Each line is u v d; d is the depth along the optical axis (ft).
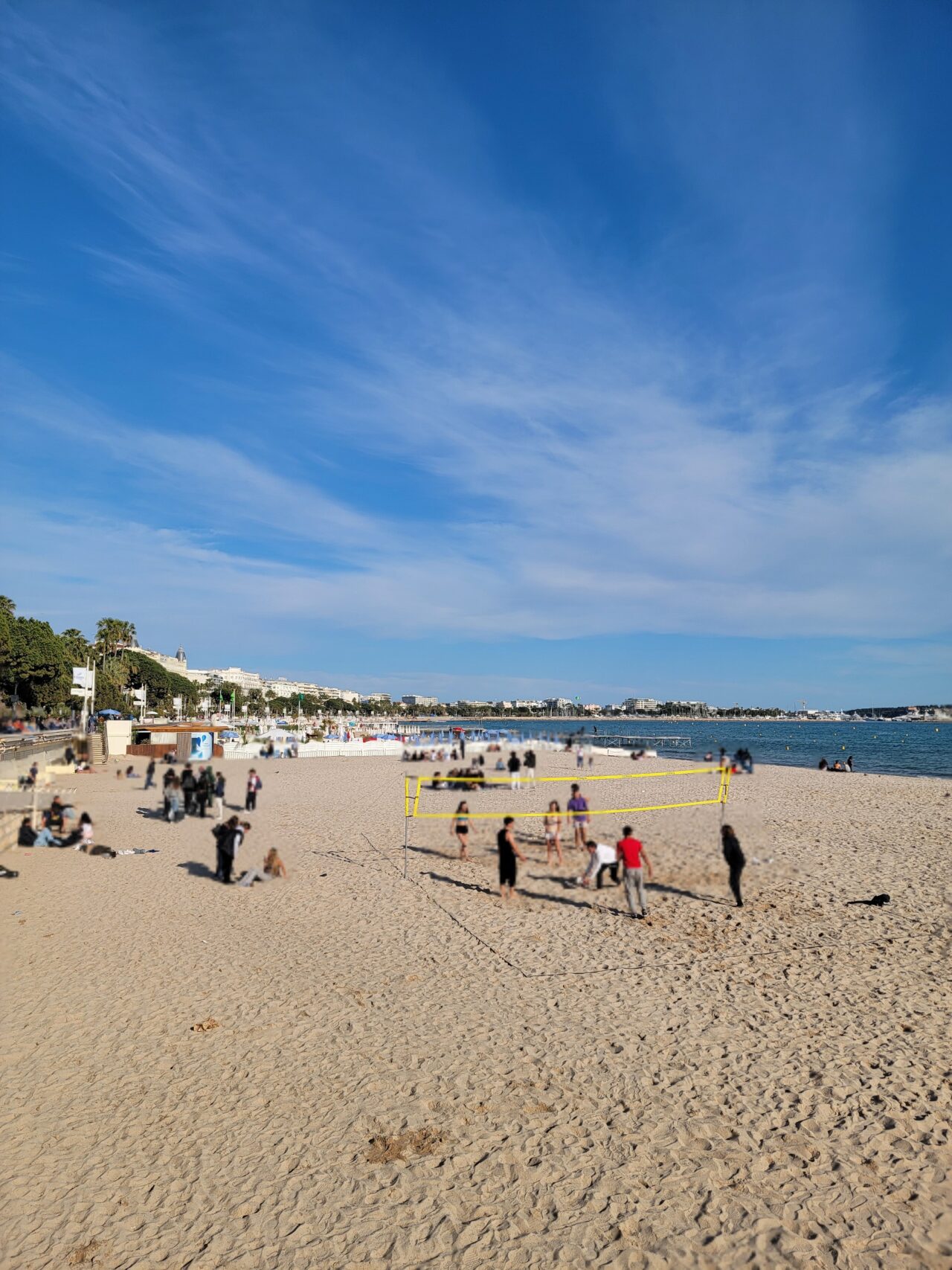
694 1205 19.08
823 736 477.36
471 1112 23.59
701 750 289.74
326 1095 24.76
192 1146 22.06
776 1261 17.12
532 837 73.87
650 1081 25.36
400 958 38.42
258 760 182.80
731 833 48.01
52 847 70.38
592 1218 18.70
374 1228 18.48
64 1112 23.91
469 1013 31.22
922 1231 17.97
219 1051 27.99
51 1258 17.58
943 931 41.65
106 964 37.65
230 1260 17.52
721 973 35.50
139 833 78.28
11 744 117.19
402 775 142.00
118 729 184.03
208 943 41.11
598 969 36.24
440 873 58.54
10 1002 32.76
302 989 34.22
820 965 36.47
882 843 69.67
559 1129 22.61
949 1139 21.65
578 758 162.81
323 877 57.26
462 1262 17.33
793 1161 20.79
